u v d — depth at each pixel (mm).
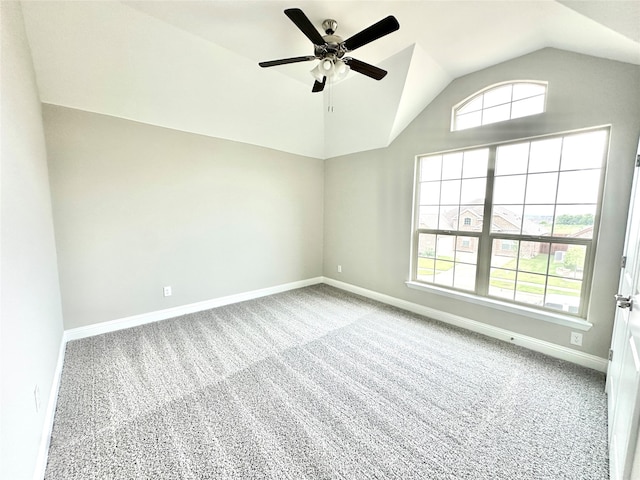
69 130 2547
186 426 1648
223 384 2053
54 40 2074
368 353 2512
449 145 3070
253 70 2844
